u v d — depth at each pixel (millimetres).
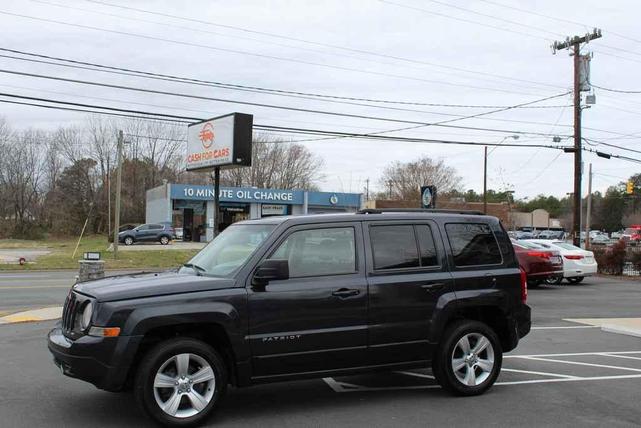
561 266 19844
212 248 6375
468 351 6367
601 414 5742
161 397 5184
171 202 51562
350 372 5848
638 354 8742
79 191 78375
